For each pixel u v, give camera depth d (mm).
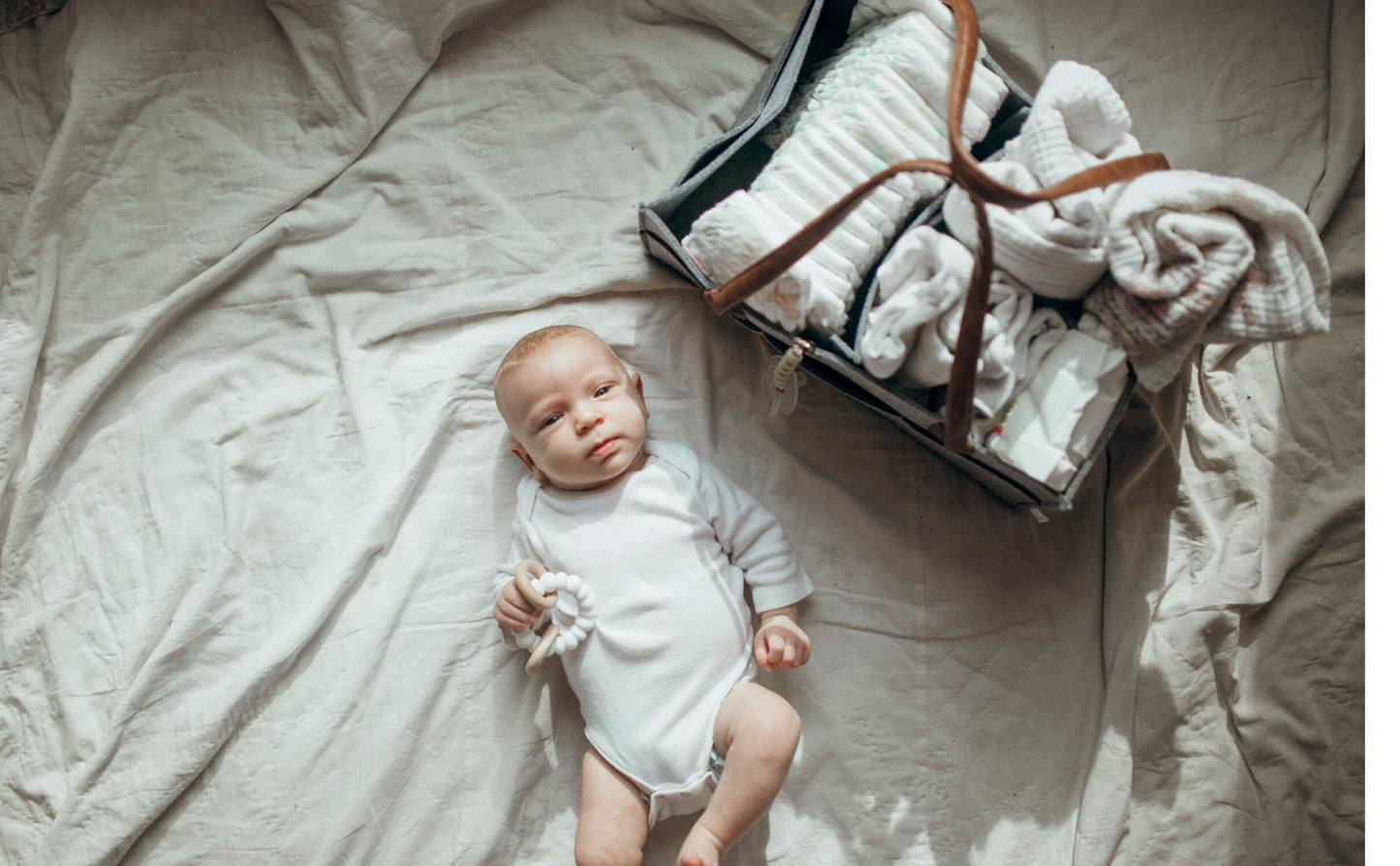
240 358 1478
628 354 1457
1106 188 1106
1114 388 1162
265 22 1498
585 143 1502
